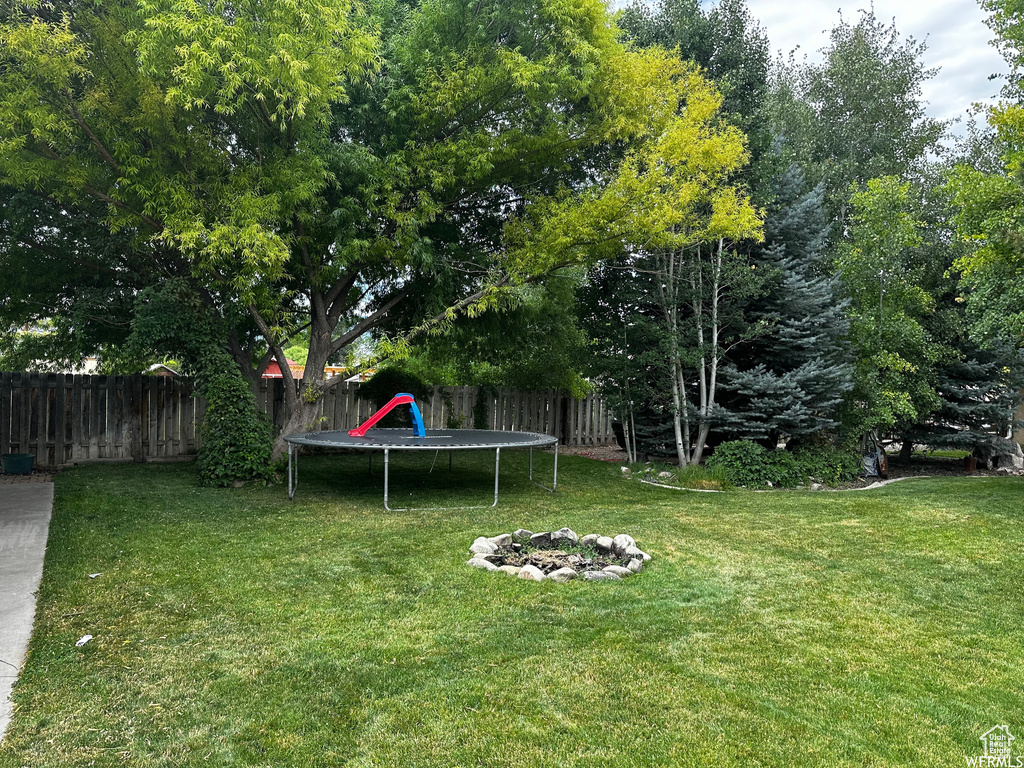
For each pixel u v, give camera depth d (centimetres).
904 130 1636
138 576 428
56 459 958
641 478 993
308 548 510
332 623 349
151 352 905
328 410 1173
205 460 808
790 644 329
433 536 554
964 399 1234
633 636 334
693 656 310
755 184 1062
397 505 714
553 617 361
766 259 1061
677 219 816
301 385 927
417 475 952
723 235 909
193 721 246
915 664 306
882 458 1130
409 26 884
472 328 1044
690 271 1020
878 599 405
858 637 340
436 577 434
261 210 700
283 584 417
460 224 1007
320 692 271
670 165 848
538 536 533
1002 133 794
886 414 1035
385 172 809
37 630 333
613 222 821
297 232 827
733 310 1043
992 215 771
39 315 1012
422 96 823
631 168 827
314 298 931
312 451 1164
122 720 246
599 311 1157
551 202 877
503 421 1355
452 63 823
